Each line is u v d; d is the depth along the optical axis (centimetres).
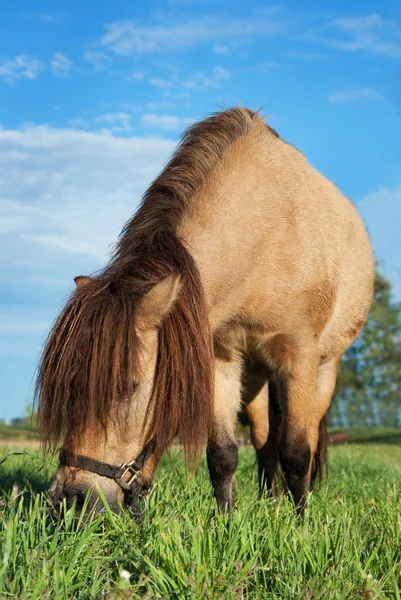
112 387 296
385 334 2302
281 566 289
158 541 296
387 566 306
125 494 333
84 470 314
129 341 303
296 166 487
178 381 322
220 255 392
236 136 447
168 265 334
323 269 471
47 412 299
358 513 420
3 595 238
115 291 317
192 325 330
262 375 491
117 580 272
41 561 267
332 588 269
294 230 451
